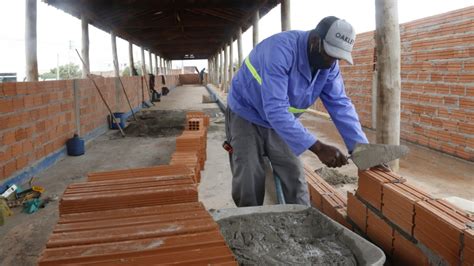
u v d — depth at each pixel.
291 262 1.73
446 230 1.60
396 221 1.96
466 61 5.38
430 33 6.08
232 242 1.93
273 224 2.10
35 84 5.47
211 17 13.50
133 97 13.30
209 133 8.67
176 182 2.22
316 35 2.12
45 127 5.80
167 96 21.84
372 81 7.96
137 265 1.31
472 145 5.41
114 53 13.53
